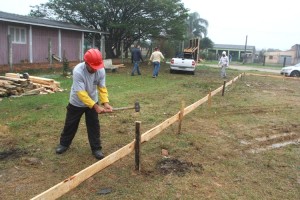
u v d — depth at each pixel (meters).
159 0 24.31
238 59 65.25
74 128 4.82
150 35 27.50
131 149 4.23
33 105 7.98
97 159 4.77
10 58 14.27
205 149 5.51
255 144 6.00
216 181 4.27
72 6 24.91
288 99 11.47
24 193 3.72
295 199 3.92
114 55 29.55
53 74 15.66
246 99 10.81
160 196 3.78
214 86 13.95
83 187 3.89
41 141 5.43
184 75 18.98
